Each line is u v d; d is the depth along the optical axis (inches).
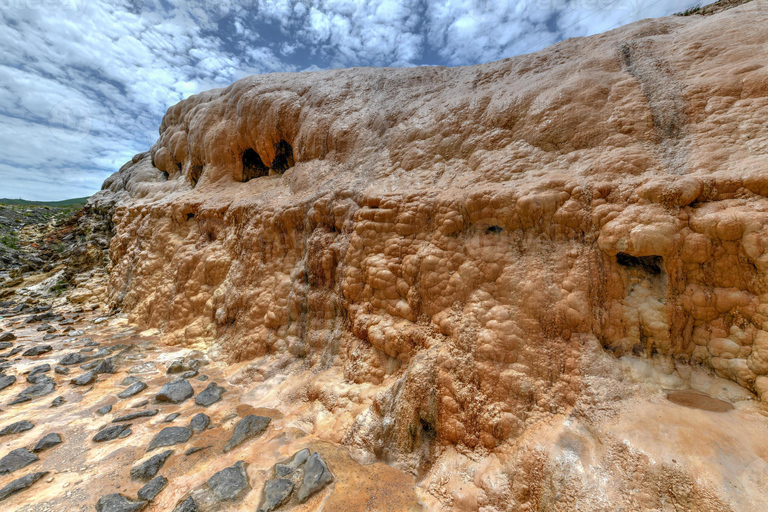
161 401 180.2
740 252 97.7
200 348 248.5
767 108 115.1
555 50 199.2
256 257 236.7
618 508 79.0
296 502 110.5
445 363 130.6
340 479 119.6
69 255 546.9
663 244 103.0
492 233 139.6
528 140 155.0
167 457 134.6
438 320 142.5
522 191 131.1
